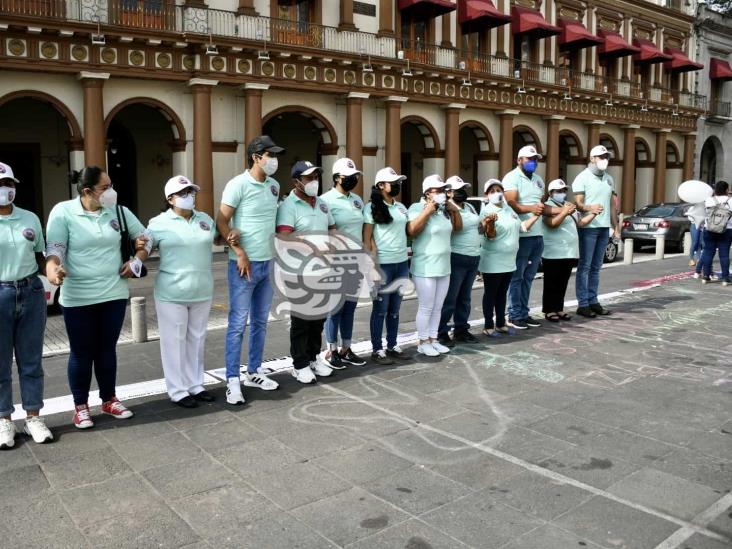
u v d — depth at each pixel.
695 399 5.49
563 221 8.19
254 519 3.55
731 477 4.05
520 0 26.31
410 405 5.34
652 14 32.44
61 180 19.77
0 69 15.53
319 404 5.37
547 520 3.53
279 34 19.25
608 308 9.38
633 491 3.86
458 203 6.92
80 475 4.09
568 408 5.27
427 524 3.50
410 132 28.67
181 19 17.62
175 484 3.96
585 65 29.31
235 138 19.14
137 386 5.86
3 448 4.48
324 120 21.00
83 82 16.39
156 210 21.41
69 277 4.76
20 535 3.39
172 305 5.21
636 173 34.19
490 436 4.69
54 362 7.05
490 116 25.95
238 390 5.41
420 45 22.94
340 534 3.40
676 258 17.22
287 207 5.78
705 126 36.50
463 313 7.34
